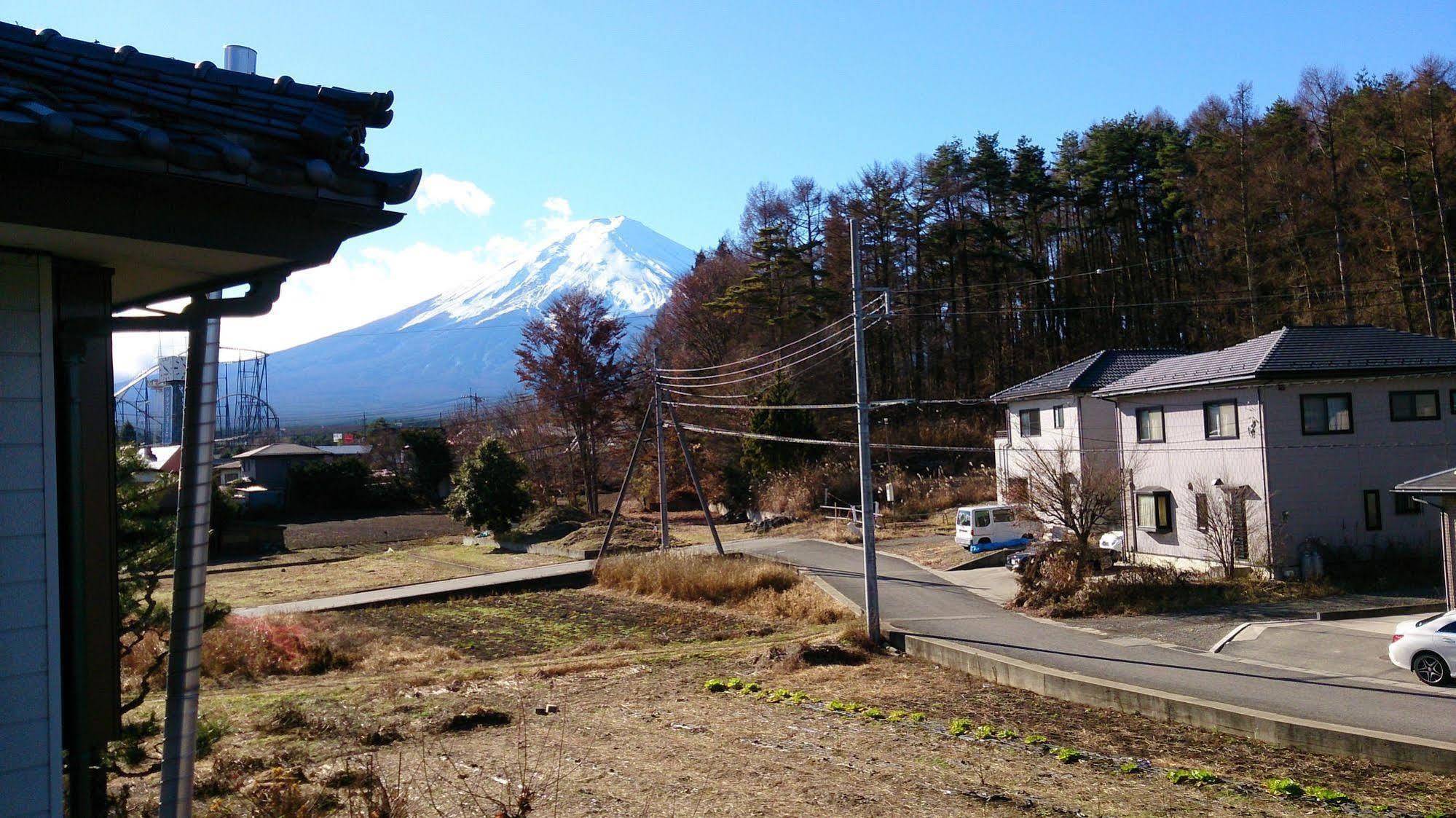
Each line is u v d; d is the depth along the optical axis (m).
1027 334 57.84
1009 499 37.03
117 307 4.76
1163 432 28.36
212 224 3.37
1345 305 36.62
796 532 43.53
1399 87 37.19
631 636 23.30
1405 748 10.96
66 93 3.15
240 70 4.09
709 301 59.06
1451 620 14.74
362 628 23.75
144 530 9.22
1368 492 24.64
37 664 3.52
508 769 10.31
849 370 57.69
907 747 11.96
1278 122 41.88
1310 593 22.91
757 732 12.83
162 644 12.47
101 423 3.88
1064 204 57.19
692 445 56.06
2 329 3.46
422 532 52.34
